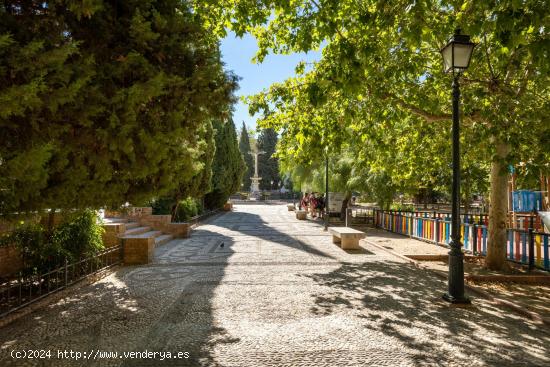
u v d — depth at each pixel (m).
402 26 6.89
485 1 5.11
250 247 13.01
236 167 34.47
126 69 4.95
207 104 5.90
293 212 34.88
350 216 22.27
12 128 4.08
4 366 4.05
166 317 5.69
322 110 9.23
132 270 9.19
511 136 7.15
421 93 9.21
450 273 6.56
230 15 8.73
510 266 9.42
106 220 13.22
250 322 5.47
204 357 4.29
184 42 5.77
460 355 4.38
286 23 8.96
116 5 5.18
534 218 14.82
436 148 12.57
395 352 4.44
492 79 7.98
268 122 10.34
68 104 4.34
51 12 4.45
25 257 7.14
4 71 3.55
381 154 12.37
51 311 5.98
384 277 8.44
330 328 5.23
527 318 5.77
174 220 19.84
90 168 5.35
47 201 4.70
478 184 22.86
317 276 8.51
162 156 5.47
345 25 7.00
